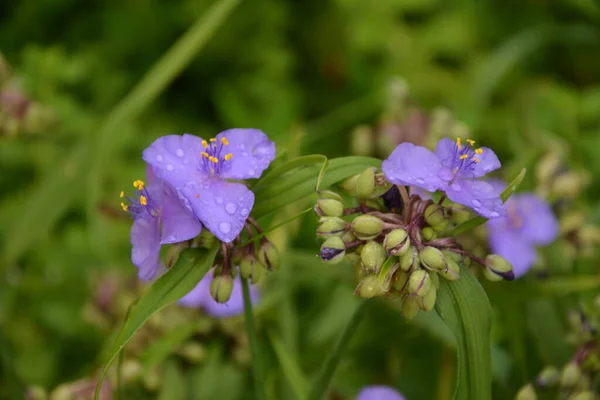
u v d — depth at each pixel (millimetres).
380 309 529
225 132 385
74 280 604
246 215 373
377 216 377
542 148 527
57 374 587
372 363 549
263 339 509
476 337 376
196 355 489
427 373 536
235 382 515
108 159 589
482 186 376
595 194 637
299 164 382
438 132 509
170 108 824
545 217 476
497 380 492
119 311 513
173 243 383
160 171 375
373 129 521
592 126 710
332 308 547
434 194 412
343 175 388
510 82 799
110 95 791
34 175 717
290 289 539
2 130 509
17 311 610
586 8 555
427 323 489
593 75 822
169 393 487
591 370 433
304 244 621
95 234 580
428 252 369
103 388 458
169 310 488
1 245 631
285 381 509
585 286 453
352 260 385
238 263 387
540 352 480
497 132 670
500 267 384
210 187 377
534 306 480
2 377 550
